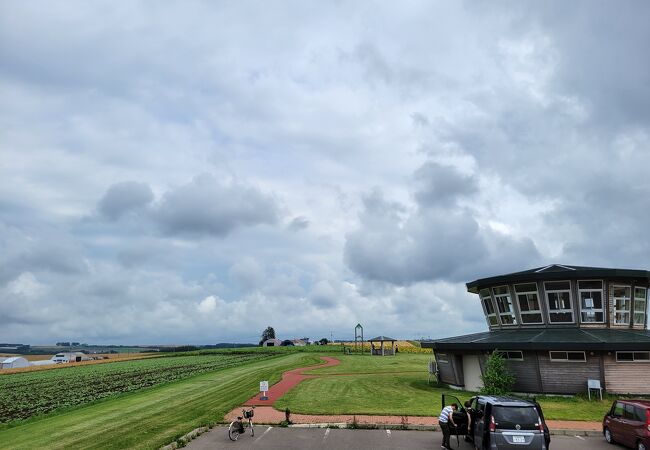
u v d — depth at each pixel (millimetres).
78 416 29062
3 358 111750
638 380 31922
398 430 23656
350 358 82562
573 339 32750
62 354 131625
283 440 21391
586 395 31859
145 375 64938
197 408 29391
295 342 164125
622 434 20422
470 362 37656
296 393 35281
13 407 38750
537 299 37312
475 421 19469
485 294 41625
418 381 43812
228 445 20484
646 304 38500
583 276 35656
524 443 16953
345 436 22266
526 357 33781
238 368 64875
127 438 21453
